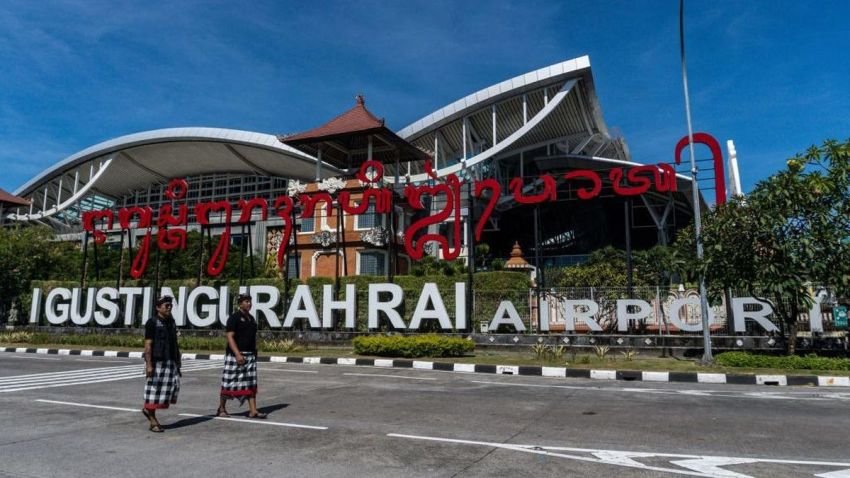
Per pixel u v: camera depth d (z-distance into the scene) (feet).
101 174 189.67
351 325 73.97
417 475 17.58
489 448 21.18
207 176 204.54
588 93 151.33
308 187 108.37
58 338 84.89
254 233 143.02
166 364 24.81
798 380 42.55
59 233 177.58
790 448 21.33
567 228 204.64
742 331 58.54
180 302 84.12
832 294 54.44
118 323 90.17
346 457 19.81
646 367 49.47
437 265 93.81
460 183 74.79
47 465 18.92
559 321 67.46
